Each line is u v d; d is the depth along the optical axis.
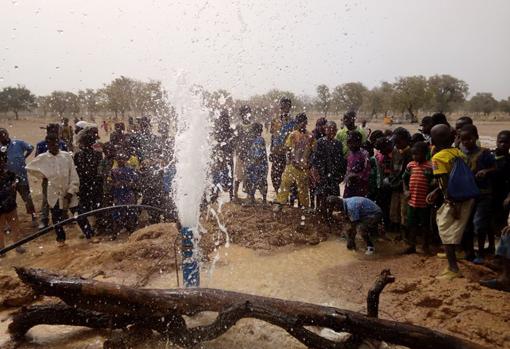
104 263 5.83
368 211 6.34
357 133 7.12
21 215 8.86
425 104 76.38
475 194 4.89
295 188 8.95
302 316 3.60
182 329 3.74
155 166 8.09
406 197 6.36
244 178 9.23
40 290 3.73
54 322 3.87
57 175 6.64
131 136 8.34
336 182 7.82
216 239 6.97
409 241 6.41
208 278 5.43
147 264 5.75
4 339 3.95
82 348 3.77
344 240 7.10
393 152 7.02
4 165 6.38
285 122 8.95
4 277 4.99
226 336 3.96
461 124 6.56
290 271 5.70
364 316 3.54
